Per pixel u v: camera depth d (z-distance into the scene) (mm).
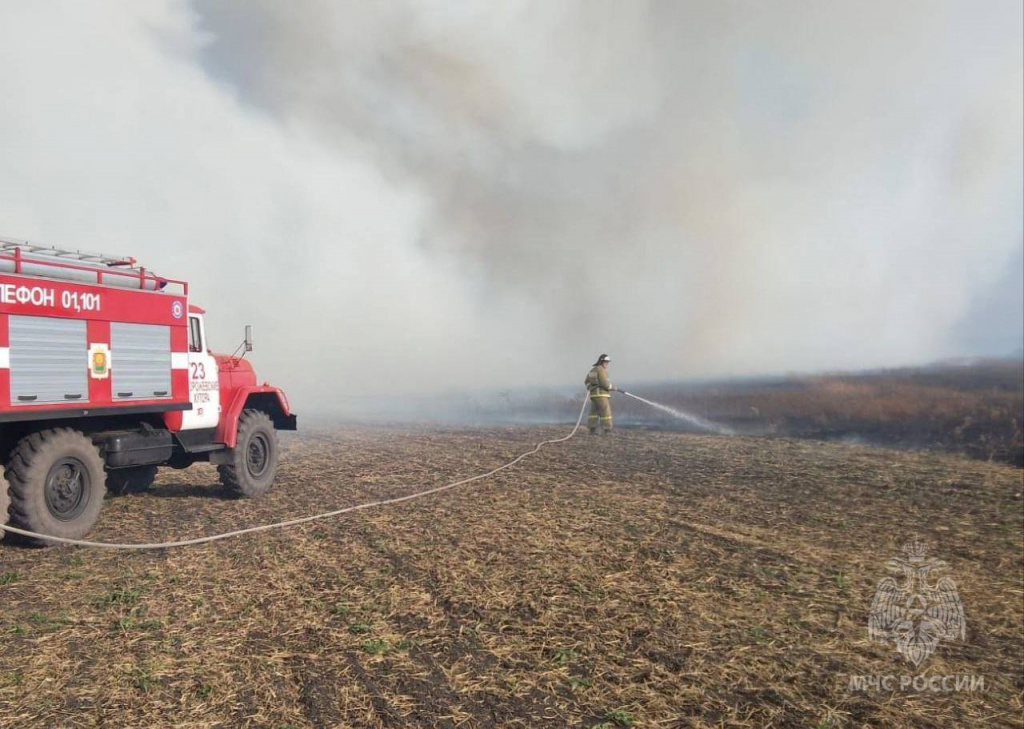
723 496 7961
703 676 3475
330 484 9297
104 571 5379
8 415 5891
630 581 4914
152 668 3545
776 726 3020
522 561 5402
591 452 11875
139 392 7227
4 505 5973
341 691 3283
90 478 6621
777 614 4309
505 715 3072
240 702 3180
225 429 8320
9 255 6000
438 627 4094
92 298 6723
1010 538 6098
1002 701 3277
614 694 3277
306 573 5199
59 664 3611
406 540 6125
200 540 6246
